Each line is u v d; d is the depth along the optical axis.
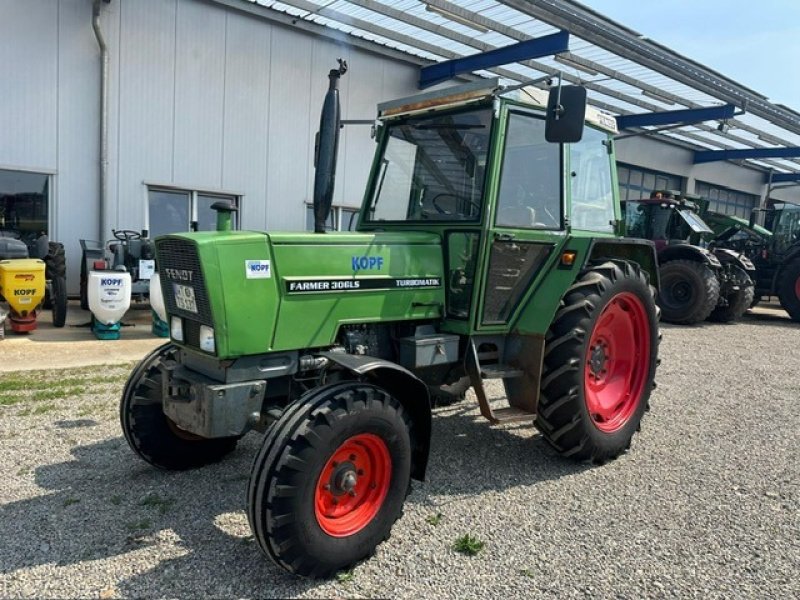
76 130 9.27
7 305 7.89
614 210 4.64
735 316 11.60
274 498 2.43
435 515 3.19
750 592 2.60
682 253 11.05
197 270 2.80
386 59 12.25
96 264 7.32
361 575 2.64
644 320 4.27
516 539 2.97
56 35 8.96
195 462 3.62
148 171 9.86
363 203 4.12
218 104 10.41
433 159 3.75
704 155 20.09
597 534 3.05
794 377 6.69
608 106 14.24
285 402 3.18
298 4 9.80
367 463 2.79
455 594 2.52
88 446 3.92
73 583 2.49
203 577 2.56
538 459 4.02
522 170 3.64
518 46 10.62
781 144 18.03
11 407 4.62
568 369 3.64
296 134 11.35
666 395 5.77
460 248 3.52
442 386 3.98
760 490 3.63
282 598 2.45
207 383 2.86
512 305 3.73
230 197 10.80
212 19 10.17
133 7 9.45
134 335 7.59
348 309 3.16
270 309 2.89
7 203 8.94
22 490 3.29
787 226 12.70
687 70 10.96
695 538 3.04
